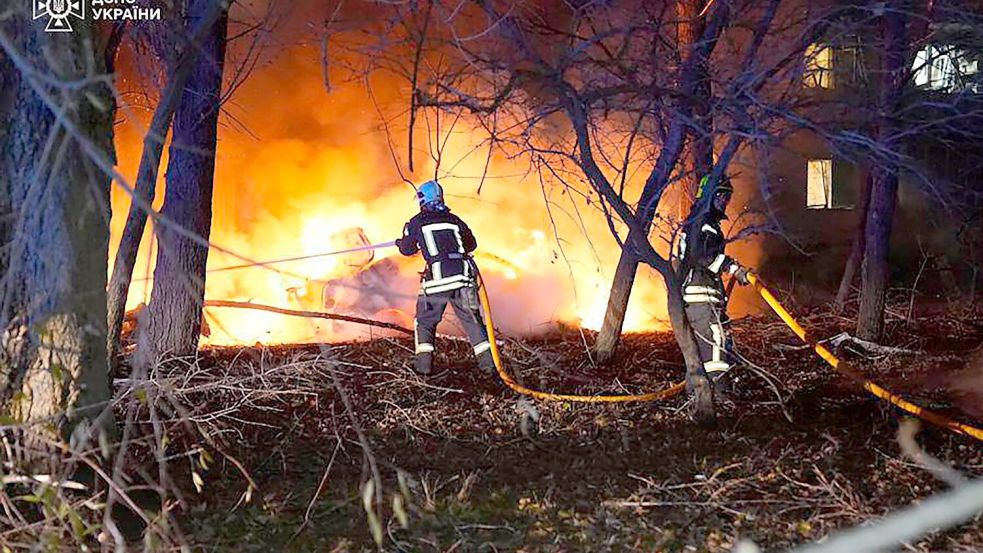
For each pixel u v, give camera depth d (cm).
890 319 1292
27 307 525
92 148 338
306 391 803
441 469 639
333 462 645
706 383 753
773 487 599
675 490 595
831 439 688
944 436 741
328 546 499
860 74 854
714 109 655
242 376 821
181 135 869
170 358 826
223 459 639
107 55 677
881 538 506
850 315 1338
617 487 598
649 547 501
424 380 877
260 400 783
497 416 779
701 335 807
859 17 781
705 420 750
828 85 852
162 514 453
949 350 1107
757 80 661
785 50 741
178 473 604
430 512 546
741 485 598
